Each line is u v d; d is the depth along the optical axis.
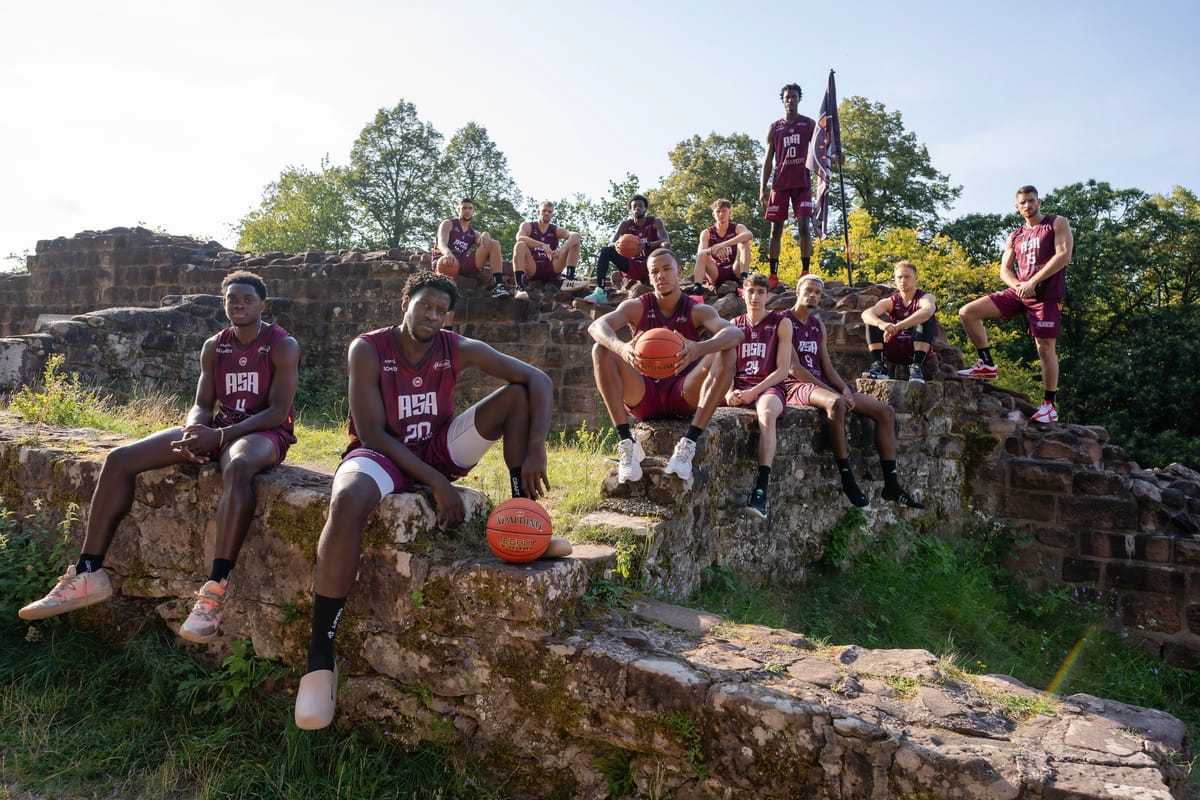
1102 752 2.40
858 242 27.11
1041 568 8.73
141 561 3.90
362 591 3.27
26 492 4.41
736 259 11.00
